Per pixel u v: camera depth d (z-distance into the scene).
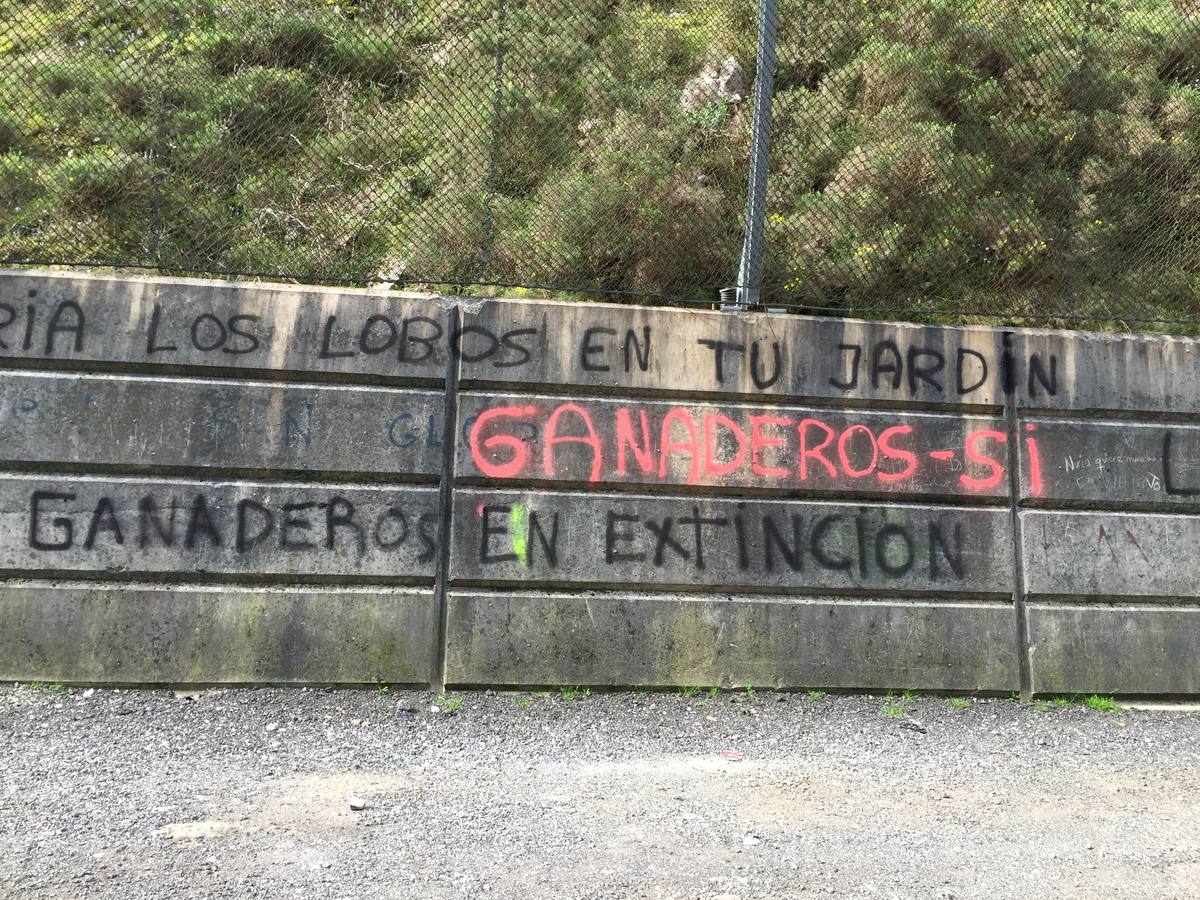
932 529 7.22
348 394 6.77
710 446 7.07
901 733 6.38
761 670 6.93
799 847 4.42
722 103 8.48
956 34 8.95
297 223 7.77
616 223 7.82
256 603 6.52
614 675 6.79
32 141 7.89
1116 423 7.54
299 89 8.34
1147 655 7.33
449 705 6.43
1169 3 9.21
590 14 8.58
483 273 7.57
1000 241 8.25
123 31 8.41
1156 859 4.45
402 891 3.83
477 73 8.25
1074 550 7.36
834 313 7.82
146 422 6.57
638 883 3.98
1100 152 8.72
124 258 7.31
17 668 6.30
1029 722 6.74
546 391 6.99
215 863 3.99
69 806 4.52
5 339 6.55
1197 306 8.23
